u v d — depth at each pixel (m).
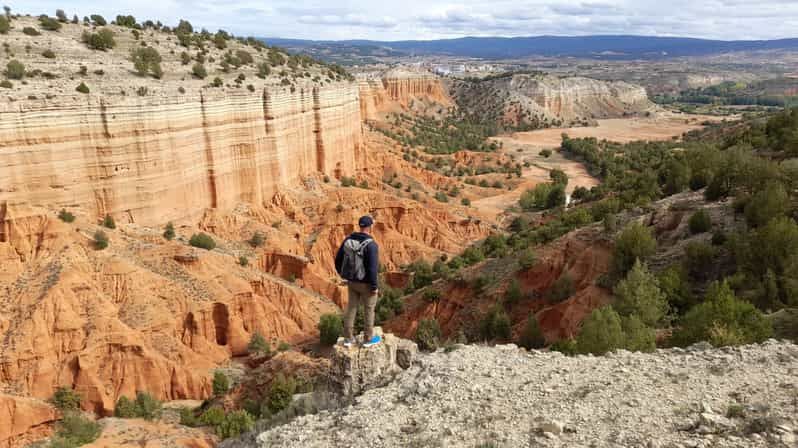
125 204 53.62
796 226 31.05
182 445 32.94
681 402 12.35
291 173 81.56
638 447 10.72
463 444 11.77
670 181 62.69
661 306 31.41
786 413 11.17
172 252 53.06
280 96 75.50
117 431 35.19
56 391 39.91
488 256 71.25
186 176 60.50
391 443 12.23
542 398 13.38
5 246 43.56
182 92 59.56
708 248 36.34
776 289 27.72
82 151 49.91
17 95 45.53
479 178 138.00
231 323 51.69
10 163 44.78
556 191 111.25
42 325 40.91
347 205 84.44
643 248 40.56
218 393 43.44
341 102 97.19
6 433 36.25
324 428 13.50
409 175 120.69
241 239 66.12
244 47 93.31
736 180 44.69
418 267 73.31
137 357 43.34
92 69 55.59
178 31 83.75
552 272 49.25
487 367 15.52
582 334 24.95
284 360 43.38
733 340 20.31
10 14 60.38
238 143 68.62
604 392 13.27
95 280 45.75
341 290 66.94
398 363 17.02
